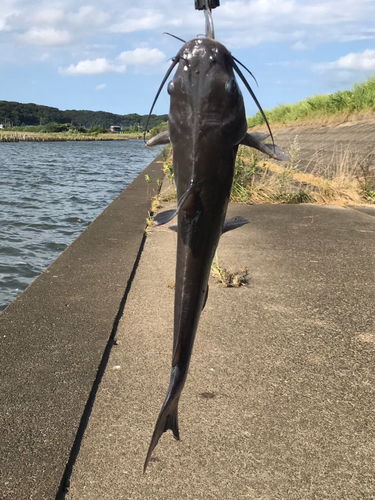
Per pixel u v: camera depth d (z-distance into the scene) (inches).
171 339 116.9
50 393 92.1
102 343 113.1
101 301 140.2
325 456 75.5
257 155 369.1
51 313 131.2
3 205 489.4
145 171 580.4
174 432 46.4
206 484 69.5
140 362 105.9
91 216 432.5
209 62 32.2
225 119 31.5
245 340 116.2
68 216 430.3
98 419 85.4
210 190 32.1
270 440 79.4
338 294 147.3
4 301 216.2
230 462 74.0
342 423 84.0
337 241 215.0
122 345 114.4
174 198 327.3
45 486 68.3
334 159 466.3
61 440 78.3
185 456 75.4
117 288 151.9
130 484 69.7
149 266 179.0
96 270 171.2
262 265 178.1
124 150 2488.9
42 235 351.9
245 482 70.0
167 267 177.2
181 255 35.4
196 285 36.2
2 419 83.8
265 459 74.8
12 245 318.7
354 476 71.2
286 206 312.2
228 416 85.8
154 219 33.9
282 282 158.9
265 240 216.8
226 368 102.8
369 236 225.5
